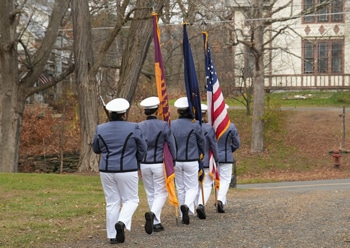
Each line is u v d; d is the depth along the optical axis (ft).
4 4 77.82
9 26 79.05
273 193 60.34
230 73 137.08
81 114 78.95
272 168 105.29
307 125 123.95
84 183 63.16
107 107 31.37
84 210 43.19
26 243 31.45
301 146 114.32
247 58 132.77
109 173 30.66
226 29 107.86
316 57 147.54
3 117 81.56
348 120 125.49
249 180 91.76
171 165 34.65
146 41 78.18
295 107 134.10
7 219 39.19
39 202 47.78
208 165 40.37
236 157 111.04
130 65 78.13
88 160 78.28
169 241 31.32
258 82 113.09
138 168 31.65
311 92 147.02
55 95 144.77
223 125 41.91
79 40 78.43
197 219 39.11
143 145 31.04
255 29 102.78
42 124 126.62
